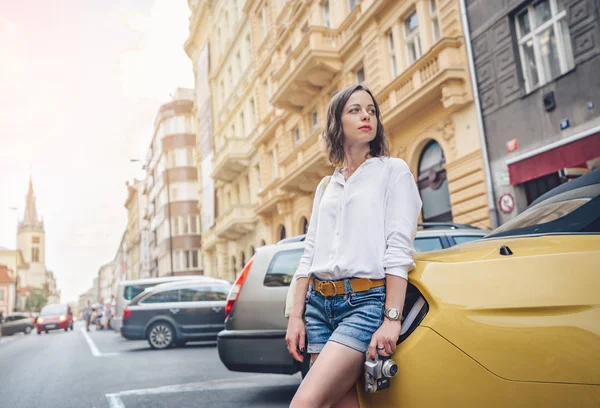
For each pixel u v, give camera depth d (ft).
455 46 38.81
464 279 5.37
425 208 44.98
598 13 28.76
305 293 6.50
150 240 217.56
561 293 4.96
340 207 6.19
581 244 5.44
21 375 27.99
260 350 15.75
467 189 38.24
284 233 78.64
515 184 34.50
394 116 44.73
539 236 6.31
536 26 33.53
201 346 41.63
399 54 46.85
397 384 5.23
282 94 62.49
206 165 118.11
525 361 4.82
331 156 6.72
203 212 120.67
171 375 23.94
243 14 91.66
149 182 223.51
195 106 135.54
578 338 4.74
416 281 5.63
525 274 5.16
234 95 99.25
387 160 6.22
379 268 5.66
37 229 541.75
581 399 4.63
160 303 40.86
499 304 5.07
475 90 37.35
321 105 60.80
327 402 5.27
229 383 20.65
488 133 36.60
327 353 5.37
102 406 17.31
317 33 56.03
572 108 30.45
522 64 34.53
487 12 36.70
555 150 31.01
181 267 149.59
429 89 39.70
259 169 85.81
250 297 16.25
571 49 31.19
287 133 72.13
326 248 6.17
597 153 28.60
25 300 387.55
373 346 5.29
